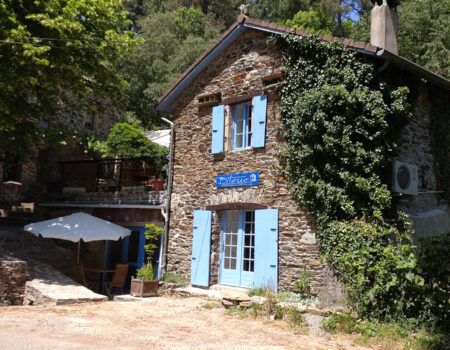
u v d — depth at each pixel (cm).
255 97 1098
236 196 1104
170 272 1230
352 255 814
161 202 1305
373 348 648
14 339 619
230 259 1128
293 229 980
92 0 1216
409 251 775
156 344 633
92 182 1680
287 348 634
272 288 980
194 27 3133
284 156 1009
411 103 1018
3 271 1077
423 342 643
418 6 2186
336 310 797
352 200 893
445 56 1998
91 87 1336
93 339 647
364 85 925
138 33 3359
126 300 1090
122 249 1428
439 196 1100
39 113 1354
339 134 906
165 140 2062
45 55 1180
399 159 1002
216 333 717
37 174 1720
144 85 2858
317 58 980
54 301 974
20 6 1201
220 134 1165
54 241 1538
